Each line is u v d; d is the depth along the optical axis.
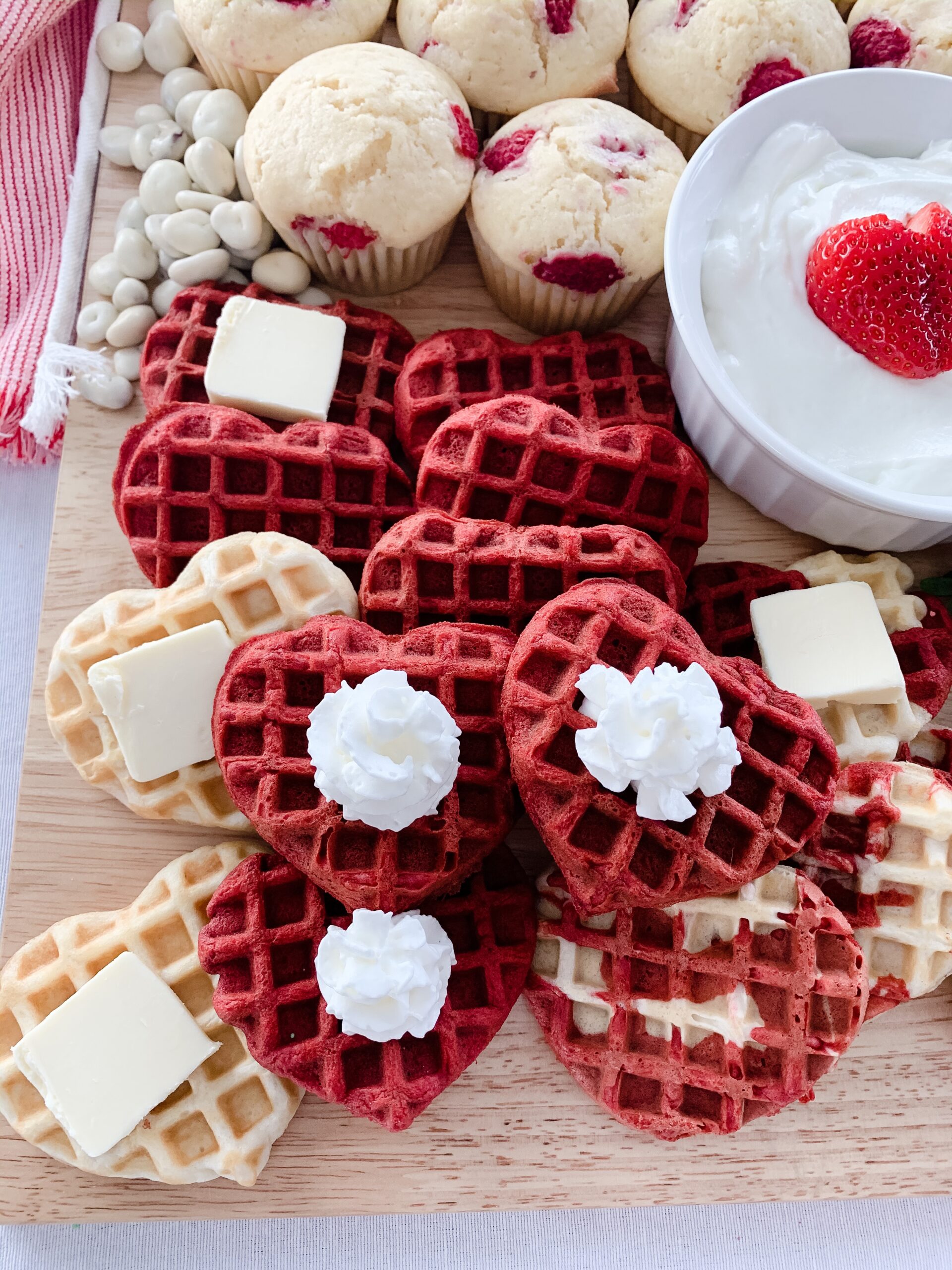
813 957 0.29
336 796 0.26
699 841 0.26
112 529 0.35
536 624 0.28
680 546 0.33
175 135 0.36
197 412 0.32
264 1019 0.28
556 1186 0.31
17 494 0.42
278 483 0.31
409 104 0.31
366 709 0.26
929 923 0.30
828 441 0.31
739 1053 0.29
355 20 0.34
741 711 0.27
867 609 0.32
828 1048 0.29
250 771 0.28
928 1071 0.32
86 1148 0.29
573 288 0.33
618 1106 0.30
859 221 0.30
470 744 0.29
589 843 0.27
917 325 0.30
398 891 0.27
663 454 0.32
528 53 0.33
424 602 0.30
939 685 0.32
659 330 0.37
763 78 0.33
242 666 0.29
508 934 0.30
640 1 0.35
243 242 0.34
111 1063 0.30
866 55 0.34
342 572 0.32
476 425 0.31
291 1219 0.36
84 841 0.33
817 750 0.28
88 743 0.32
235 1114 0.31
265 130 0.32
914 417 0.31
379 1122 0.28
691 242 0.31
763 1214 0.37
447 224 0.33
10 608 0.42
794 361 0.31
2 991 0.31
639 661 0.27
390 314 0.37
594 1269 0.37
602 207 0.32
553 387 0.33
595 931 0.30
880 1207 0.37
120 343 0.35
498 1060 0.32
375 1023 0.27
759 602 0.32
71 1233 0.36
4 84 0.38
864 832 0.30
